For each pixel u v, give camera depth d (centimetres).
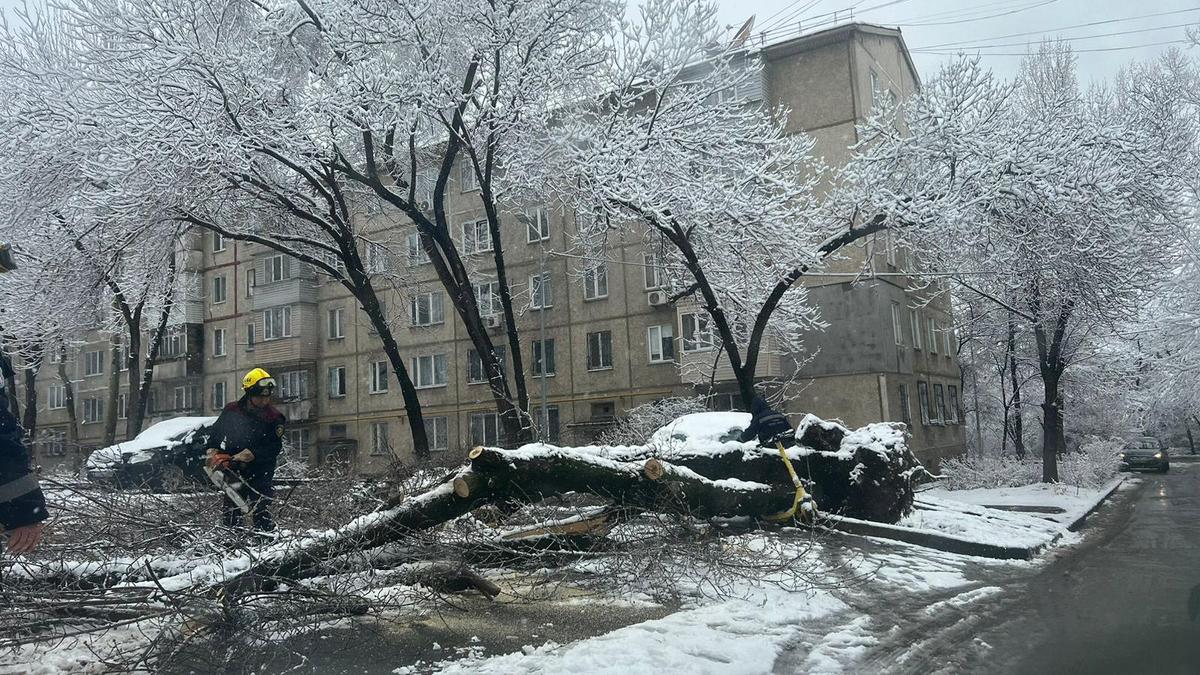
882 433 1007
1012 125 1391
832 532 903
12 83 1491
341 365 3494
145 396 2189
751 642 517
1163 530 1204
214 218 1653
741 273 1461
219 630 492
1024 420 3603
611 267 2888
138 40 1410
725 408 2636
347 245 1606
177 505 674
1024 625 591
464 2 1389
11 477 362
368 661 492
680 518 710
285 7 1488
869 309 2439
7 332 1931
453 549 608
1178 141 1938
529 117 1459
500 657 493
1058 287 1650
